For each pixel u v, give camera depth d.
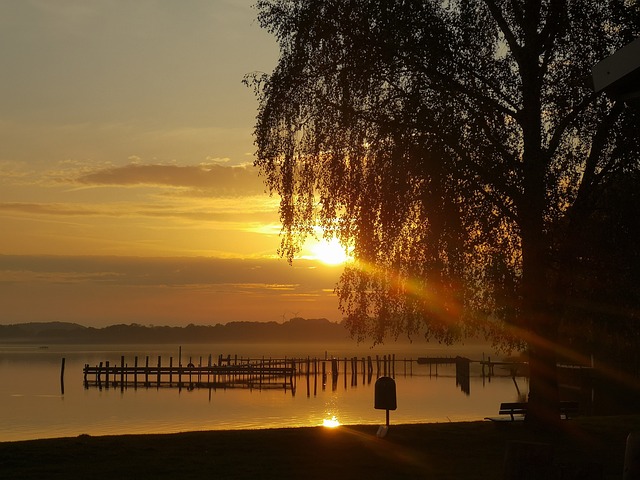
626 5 16.22
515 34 17.22
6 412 47.88
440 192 15.48
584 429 18.95
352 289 16.50
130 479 13.48
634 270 16.19
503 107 16.70
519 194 16.08
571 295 17.08
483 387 69.06
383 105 16.23
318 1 16.52
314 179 16.77
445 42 16.16
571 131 16.64
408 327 16.61
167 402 56.03
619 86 8.37
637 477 9.30
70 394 64.81
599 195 16.48
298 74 16.66
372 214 15.99
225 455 15.70
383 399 18.09
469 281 16.22
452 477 13.77
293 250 17.02
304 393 65.75
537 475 9.83
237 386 75.31
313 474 13.98
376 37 16.08
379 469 14.46
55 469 14.30
